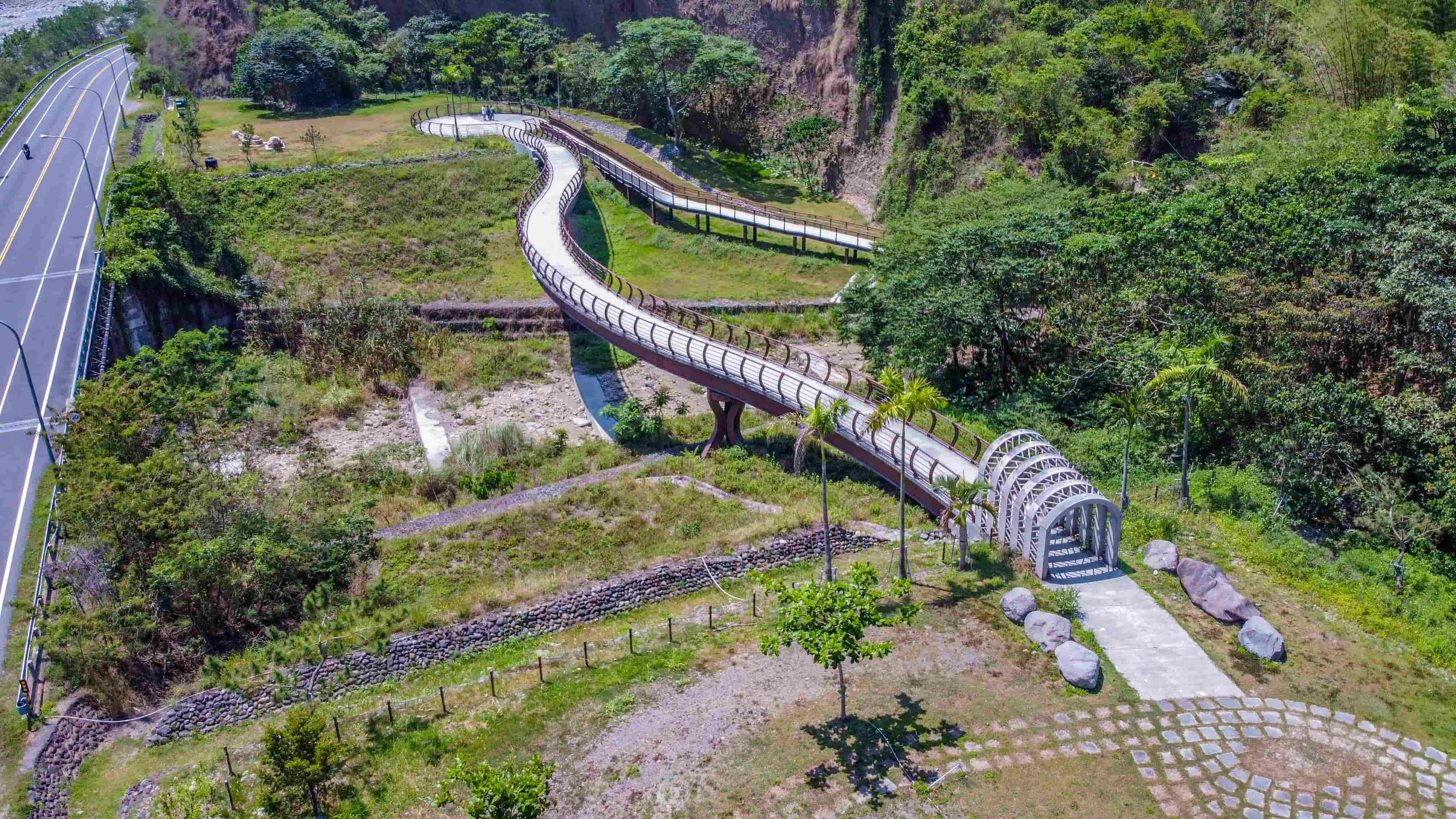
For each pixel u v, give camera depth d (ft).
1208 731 105.40
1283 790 98.22
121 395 161.99
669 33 345.31
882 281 212.23
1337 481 146.72
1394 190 175.52
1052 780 100.07
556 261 231.71
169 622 132.36
